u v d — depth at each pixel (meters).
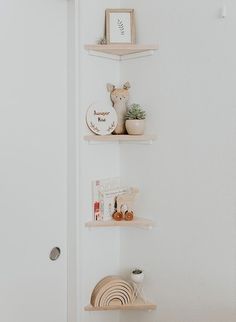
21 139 1.61
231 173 1.55
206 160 1.63
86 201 1.81
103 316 1.93
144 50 1.80
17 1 1.57
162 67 1.77
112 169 1.96
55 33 1.73
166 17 1.74
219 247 1.60
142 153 1.88
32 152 1.66
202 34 1.62
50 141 1.73
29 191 1.65
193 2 1.64
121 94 1.87
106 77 1.90
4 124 1.54
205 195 1.63
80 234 1.80
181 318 1.74
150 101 1.83
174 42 1.71
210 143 1.61
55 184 1.76
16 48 1.57
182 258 1.73
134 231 1.93
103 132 1.83
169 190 1.77
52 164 1.75
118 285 1.84
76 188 1.78
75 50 1.76
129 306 1.83
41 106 1.68
